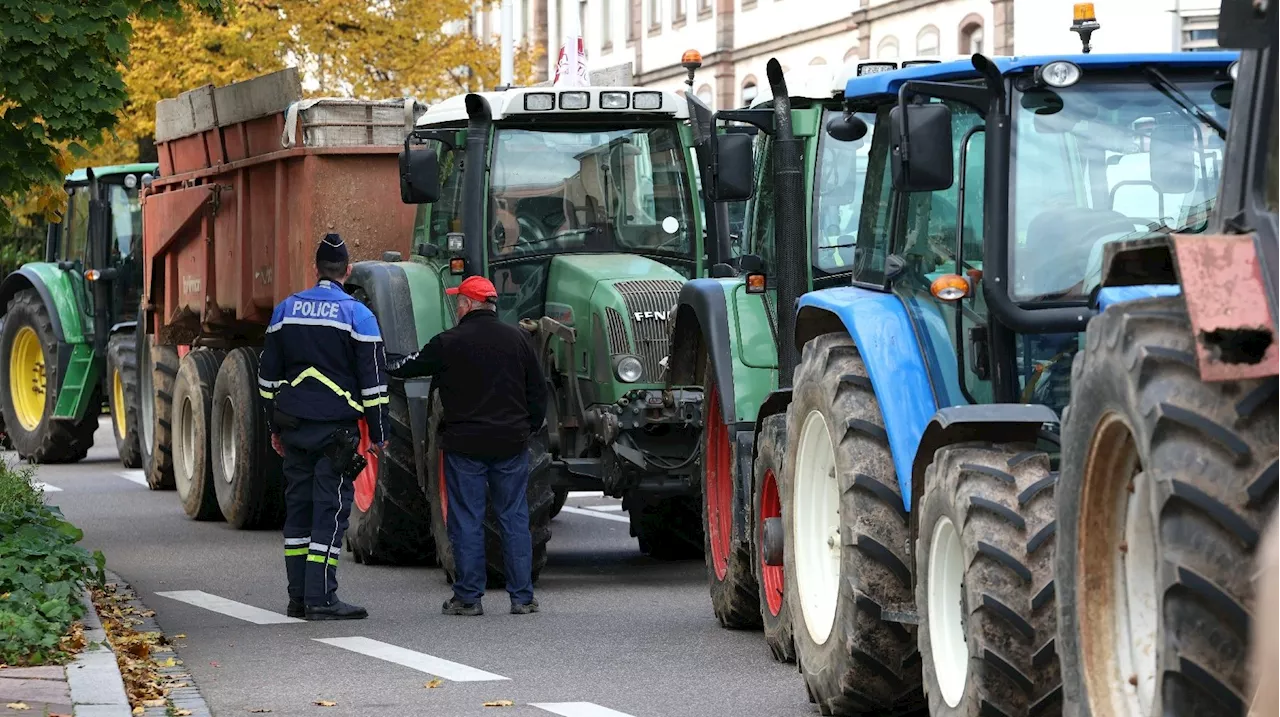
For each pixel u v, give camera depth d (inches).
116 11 1220.5
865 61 1200.2
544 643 1072.8
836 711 858.1
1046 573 683.4
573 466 1322.6
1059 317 769.6
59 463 2519.7
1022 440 735.7
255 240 1717.5
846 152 1183.6
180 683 943.0
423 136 1387.8
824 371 885.2
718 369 1123.9
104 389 2492.6
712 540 1146.7
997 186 778.8
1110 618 570.6
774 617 1002.7
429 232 1443.2
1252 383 501.7
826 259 1171.9
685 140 1401.3
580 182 1386.6
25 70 1206.9
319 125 1617.9
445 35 3189.0
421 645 1068.5
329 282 1198.9
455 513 1193.4
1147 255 573.9
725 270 1333.7
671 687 932.6
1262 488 488.1
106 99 1229.1
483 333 1191.6
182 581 1363.2
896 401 823.7
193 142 1891.0
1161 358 521.0
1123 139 783.7
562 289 1360.7
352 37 3093.0
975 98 786.8
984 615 685.3
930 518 739.4
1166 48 2888.8
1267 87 533.0
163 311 2015.3
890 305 858.1
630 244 1387.8
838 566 892.0
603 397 1320.1
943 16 3597.4
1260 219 519.8
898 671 829.2
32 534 1179.3
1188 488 495.2
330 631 1123.3
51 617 998.4
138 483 2188.7
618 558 1512.1
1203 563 489.4
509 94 1366.9
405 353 1378.0
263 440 1700.3
